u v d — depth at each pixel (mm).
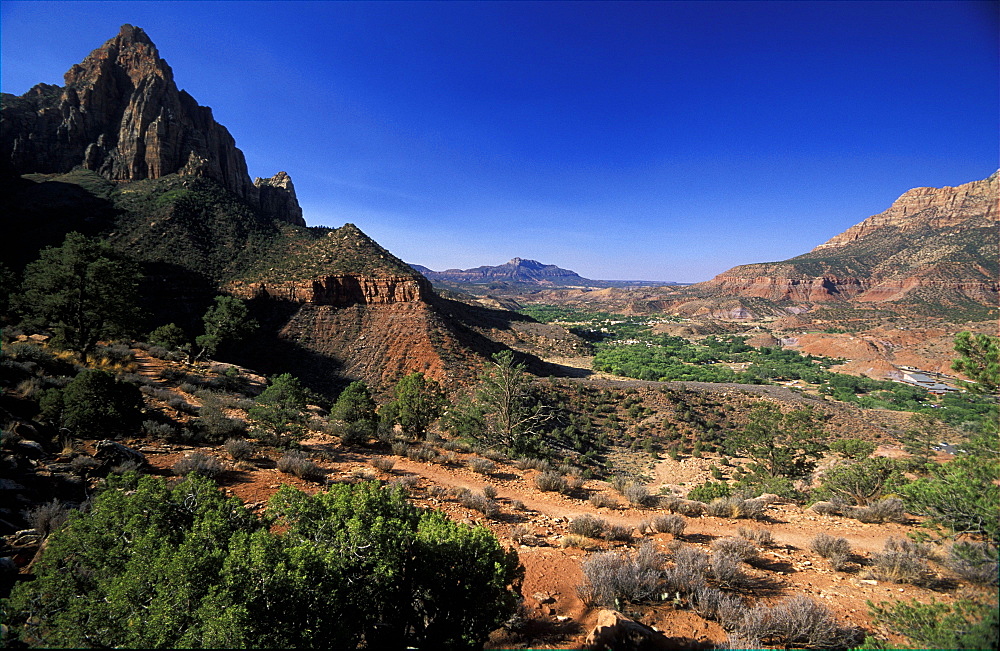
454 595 4992
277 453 12984
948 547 6988
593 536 9219
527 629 5523
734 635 5137
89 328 22875
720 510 11586
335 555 4523
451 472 14133
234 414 17375
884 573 7180
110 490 5445
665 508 11914
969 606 4688
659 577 6621
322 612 4109
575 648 5055
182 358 30594
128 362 22859
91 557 4785
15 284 23078
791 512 12406
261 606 3879
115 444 9906
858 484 15070
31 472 7969
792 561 8094
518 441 26156
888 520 11320
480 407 27359
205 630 3637
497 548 5188
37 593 4609
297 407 17656
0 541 6246
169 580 4078
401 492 6090
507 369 27562
